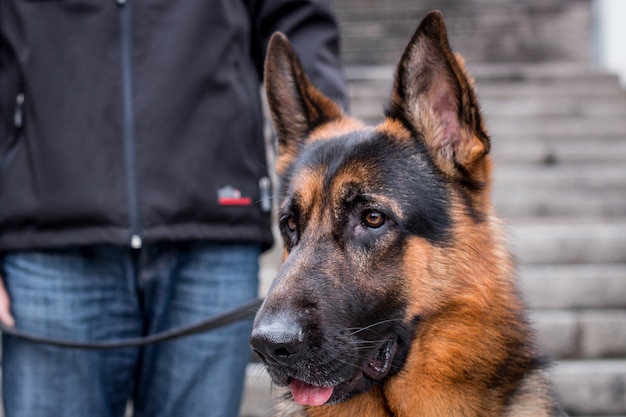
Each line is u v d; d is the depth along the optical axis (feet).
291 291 7.60
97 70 8.98
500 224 8.98
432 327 8.27
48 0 8.98
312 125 9.95
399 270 8.08
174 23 9.16
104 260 9.11
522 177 24.41
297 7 10.37
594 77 32.81
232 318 9.24
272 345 7.22
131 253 9.19
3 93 9.16
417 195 8.31
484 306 8.29
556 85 32.76
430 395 8.38
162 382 9.61
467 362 8.30
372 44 39.04
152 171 8.98
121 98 8.98
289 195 8.79
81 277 9.05
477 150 8.42
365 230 8.14
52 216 8.84
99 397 9.27
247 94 9.74
